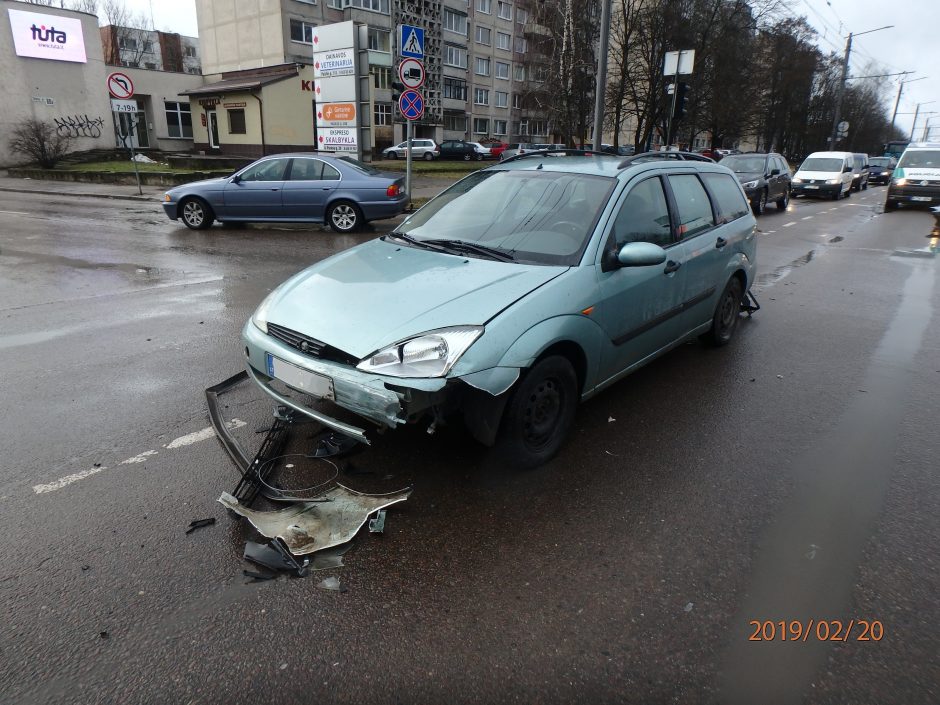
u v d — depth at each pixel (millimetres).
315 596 2402
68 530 2764
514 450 3195
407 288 3252
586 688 2029
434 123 52094
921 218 17188
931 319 6746
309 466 3309
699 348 5645
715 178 5305
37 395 4207
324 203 11727
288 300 3410
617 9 27234
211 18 42688
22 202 16797
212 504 2982
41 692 1971
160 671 2059
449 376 2738
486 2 58219
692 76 29031
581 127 26453
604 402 4328
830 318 6770
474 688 2018
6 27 27531
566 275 3350
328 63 16531
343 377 2867
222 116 32656
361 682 2031
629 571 2594
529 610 2359
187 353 5074
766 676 2094
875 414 4207
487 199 4184
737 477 3355
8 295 6906
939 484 3326
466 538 2775
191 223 12031
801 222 16141
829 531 2900
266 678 2041
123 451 3459
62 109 29922
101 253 9516
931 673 2121
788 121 52594
